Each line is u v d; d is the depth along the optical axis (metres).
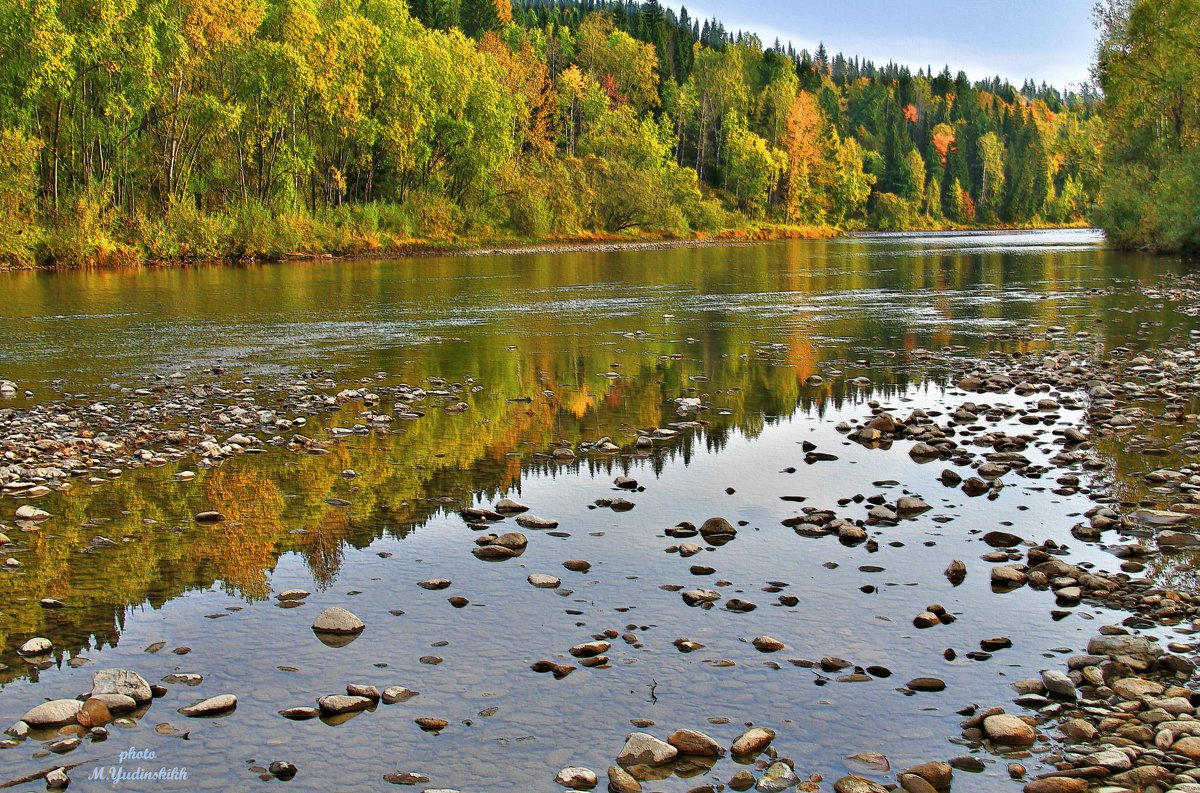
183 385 19.64
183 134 61.78
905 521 10.70
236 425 15.82
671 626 7.92
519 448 14.29
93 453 13.80
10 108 51.72
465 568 9.29
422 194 84.12
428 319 32.06
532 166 100.06
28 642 7.50
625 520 10.81
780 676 7.04
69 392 18.78
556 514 11.05
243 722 6.44
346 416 16.66
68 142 57.19
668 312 34.41
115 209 56.03
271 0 69.81
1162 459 13.23
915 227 179.88
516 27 139.00
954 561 9.15
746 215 137.75
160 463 13.26
